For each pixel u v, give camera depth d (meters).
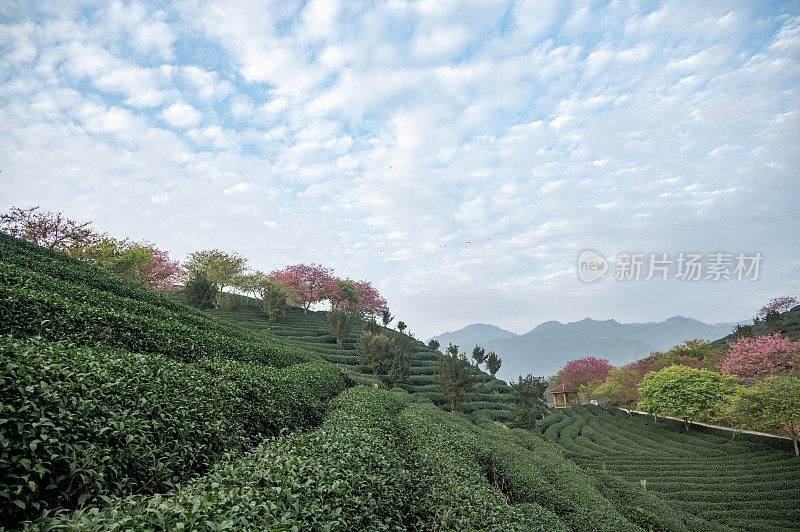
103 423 6.38
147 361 9.73
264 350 20.56
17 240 21.09
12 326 9.79
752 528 19.22
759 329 70.19
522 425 32.34
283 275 62.81
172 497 5.47
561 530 11.16
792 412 27.11
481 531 7.97
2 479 4.77
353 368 39.25
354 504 6.64
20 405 5.45
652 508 18.22
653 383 41.25
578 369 62.16
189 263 50.69
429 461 11.75
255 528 4.77
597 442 37.41
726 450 31.88
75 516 4.18
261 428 11.00
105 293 16.78
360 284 72.25
